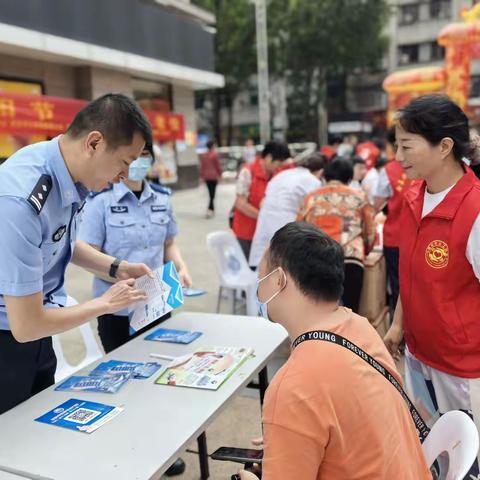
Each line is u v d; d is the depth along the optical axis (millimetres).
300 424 1028
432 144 1653
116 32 9789
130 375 1791
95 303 1655
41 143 1627
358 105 30562
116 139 1525
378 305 3721
